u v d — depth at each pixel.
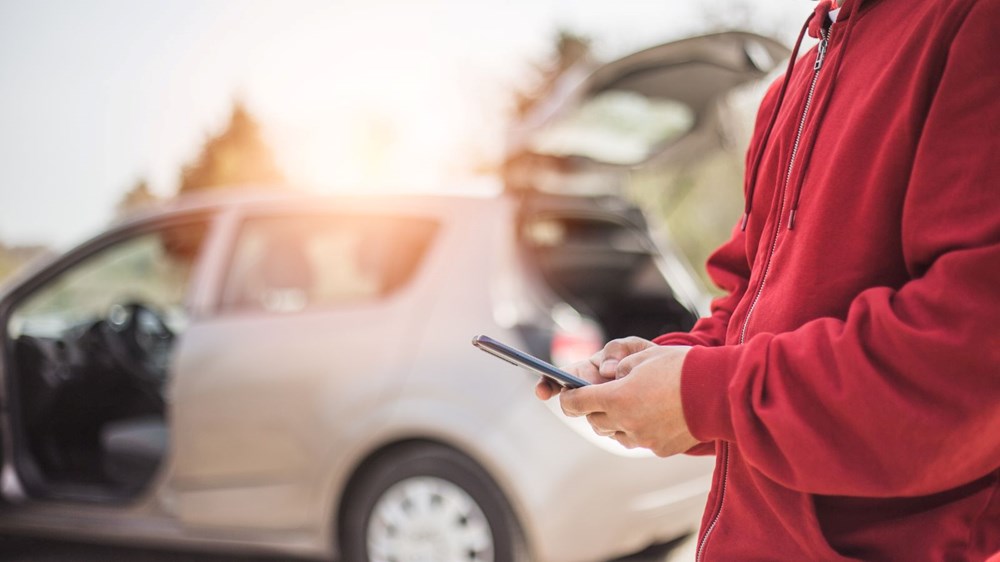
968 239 0.68
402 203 3.12
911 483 0.70
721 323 1.08
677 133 3.41
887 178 0.76
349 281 3.09
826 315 0.80
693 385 0.77
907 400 0.68
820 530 0.80
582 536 2.63
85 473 3.64
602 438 2.68
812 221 0.81
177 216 3.51
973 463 0.69
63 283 3.87
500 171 3.10
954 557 0.77
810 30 0.94
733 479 0.88
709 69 2.97
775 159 0.94
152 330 3.78
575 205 3.35
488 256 2.91
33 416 3.64
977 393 0.66
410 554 2.87
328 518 2.98
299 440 2.99
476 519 2.78
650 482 2.70
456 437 2.75
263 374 3.07
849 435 0.70
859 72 0.81
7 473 3.51
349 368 2.94
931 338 0.67
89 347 3.74
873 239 0.77
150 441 3.45
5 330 3.56
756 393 0.74
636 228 3.58
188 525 3.20
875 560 0.79
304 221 3.24
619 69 2.94
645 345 0.93
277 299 3.17
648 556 3.23
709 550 0.89
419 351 2.87
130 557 3.66
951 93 0.71
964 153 0.69
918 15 0.77
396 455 2.92
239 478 3.10
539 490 2.64
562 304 2.88
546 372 0.89
